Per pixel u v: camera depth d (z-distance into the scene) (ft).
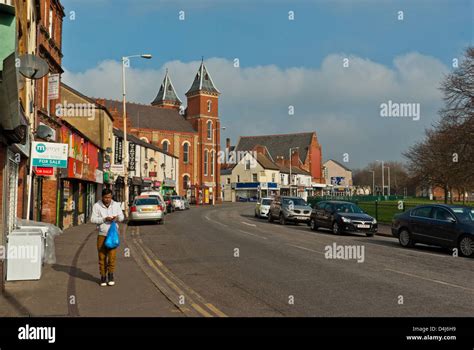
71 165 68.49
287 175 306.35
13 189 40.47
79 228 72.95
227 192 302.45
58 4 76.02
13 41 20.40
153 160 189.16
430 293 27.89
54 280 31.14
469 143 85.15
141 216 85.92
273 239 60.70
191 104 287.48
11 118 23.72
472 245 44.21
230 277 33.47
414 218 52.13
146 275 33.68
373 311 23.76
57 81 62.85
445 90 88.48
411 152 129.39
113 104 255.29
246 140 359.25
